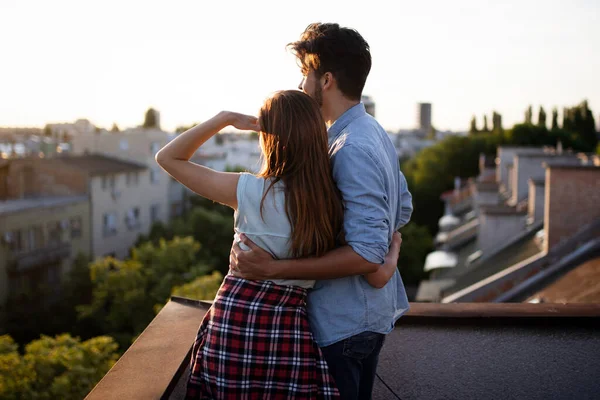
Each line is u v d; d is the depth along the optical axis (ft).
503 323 11.71
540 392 9.16
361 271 5.93
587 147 210.38
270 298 6.14
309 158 6.00
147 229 147.13
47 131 377.91
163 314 10.16
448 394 9.07
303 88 6.68
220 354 6.10
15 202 112.37
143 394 7.06
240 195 6.08
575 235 47.44
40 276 105.19
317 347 6.21
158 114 292.40
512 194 93.15
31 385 34.55
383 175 6.12
